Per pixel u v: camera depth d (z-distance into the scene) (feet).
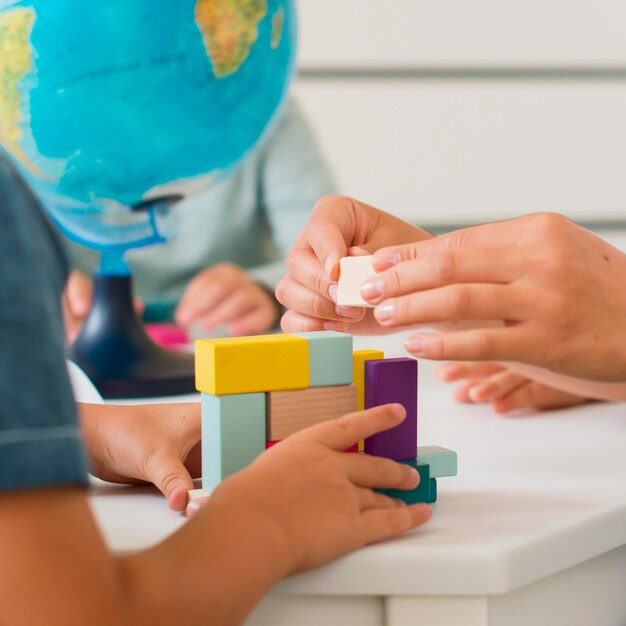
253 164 5.65
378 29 7.07
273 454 1.56
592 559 1.77
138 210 2.78
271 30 2.62
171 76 2.49
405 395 1.79
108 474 1.99
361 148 7.19
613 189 7.45
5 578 1.16
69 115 2.48
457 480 1.97
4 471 1.14
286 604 1.53
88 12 2.39
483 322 2.33
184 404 2.07
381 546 1.53
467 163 7.30
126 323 3.01
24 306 1.18
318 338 1.80
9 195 1.23
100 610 1.18
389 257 1.89
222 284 4.55
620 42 7.27
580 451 2.22
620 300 1.81
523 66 7.24
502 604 1.57
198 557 1.34
